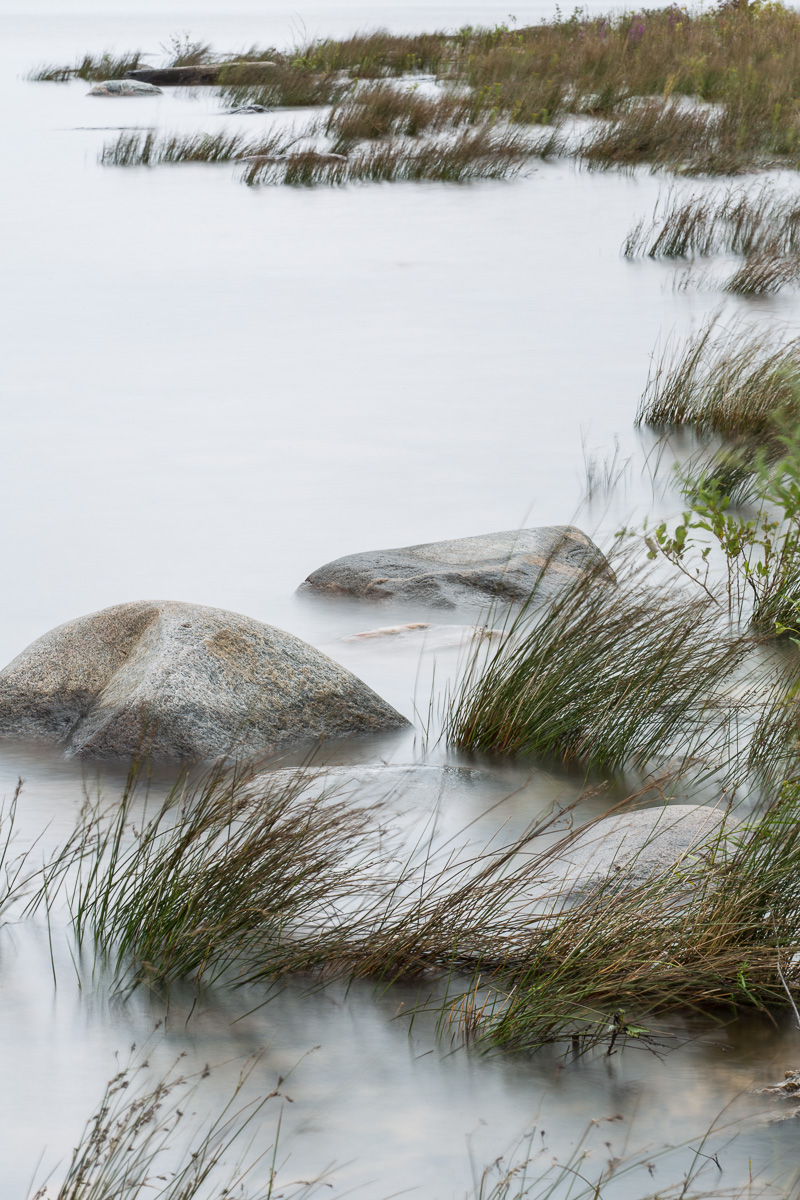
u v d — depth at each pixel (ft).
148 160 88.94
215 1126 11.69
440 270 59.52
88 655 21.70
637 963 13.47
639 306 53.01
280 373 44.16
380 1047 12.94
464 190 79.30
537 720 20.35
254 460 35.68
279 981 14.07
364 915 14.92
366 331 49.55
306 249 63.93
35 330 49.37
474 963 14.26
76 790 18.70
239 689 20.56
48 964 14.21
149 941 14.35
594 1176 11.16
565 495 33.09
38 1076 12.31
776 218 66.08
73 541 29.63
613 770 19.69
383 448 36.78
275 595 26.81
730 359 40.57
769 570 25.75
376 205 75.10
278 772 18.56
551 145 89.20
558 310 52.44
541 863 16.16
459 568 26.76
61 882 15.90
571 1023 13.29
